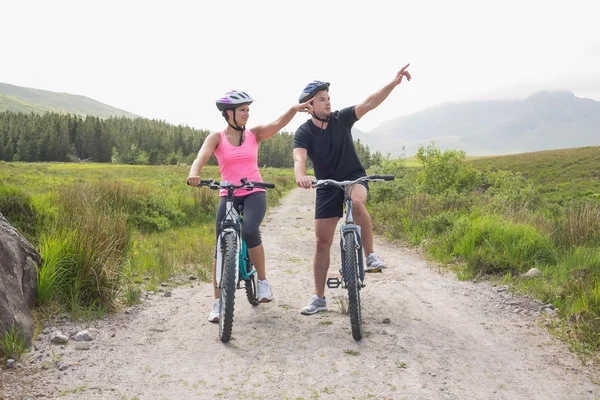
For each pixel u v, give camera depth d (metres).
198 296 5.74
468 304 5.40
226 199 4.60
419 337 4.24
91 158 151.38
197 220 13.58
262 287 4.84
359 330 4.04
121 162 143.25
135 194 12.77
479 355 3.88
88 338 4.05
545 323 4.66
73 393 3.11
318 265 4.93
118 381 3.32
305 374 3.46
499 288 6.04
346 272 4.05
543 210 12.70
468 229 8.70
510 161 75.12
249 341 4.12
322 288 4.98
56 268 4.80
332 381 3.34
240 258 4.54
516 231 7.96
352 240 4.12
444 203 12.89
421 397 3.12
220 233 4.52
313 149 4.64
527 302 5.36
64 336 3.96
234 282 4.01
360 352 3.85
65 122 148.38
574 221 8.25
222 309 4.07
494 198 13.77
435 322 4.71
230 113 4.55
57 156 141.50
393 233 10.88
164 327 4.53
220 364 3.64
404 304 5.34
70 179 34.03
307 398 3.10
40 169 59.34
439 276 6.92
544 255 7.20
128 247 6.98
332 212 4.73
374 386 3.27
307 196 28.86
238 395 3.14
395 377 3.41
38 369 3.44
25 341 3.79
